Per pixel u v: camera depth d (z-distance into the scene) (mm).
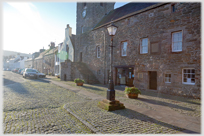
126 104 5508
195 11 6754
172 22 7703
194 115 4188
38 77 18672
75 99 6352
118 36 11266
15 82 12500
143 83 9203
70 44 19188
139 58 9508
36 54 37719
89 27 17766
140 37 9469
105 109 4656
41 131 2986
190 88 6832
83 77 13523
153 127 3256
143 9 9242
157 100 6297
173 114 4266
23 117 3830
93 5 17359
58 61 22719
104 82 12805
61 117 3947
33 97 6461
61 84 11617
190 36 6926
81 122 3590
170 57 7762
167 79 8086
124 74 11227
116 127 3229
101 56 13312
